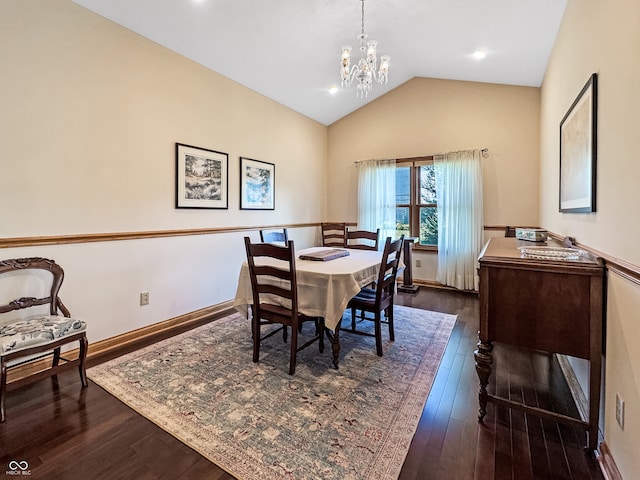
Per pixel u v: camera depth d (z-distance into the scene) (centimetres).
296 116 498
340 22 312
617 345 139
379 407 192
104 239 266
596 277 151
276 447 159
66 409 188
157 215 306
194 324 329
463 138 462
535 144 423
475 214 447
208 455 154
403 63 423
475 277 449
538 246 230
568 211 239
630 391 125
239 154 396
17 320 217
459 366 243
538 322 166
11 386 181
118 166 274
